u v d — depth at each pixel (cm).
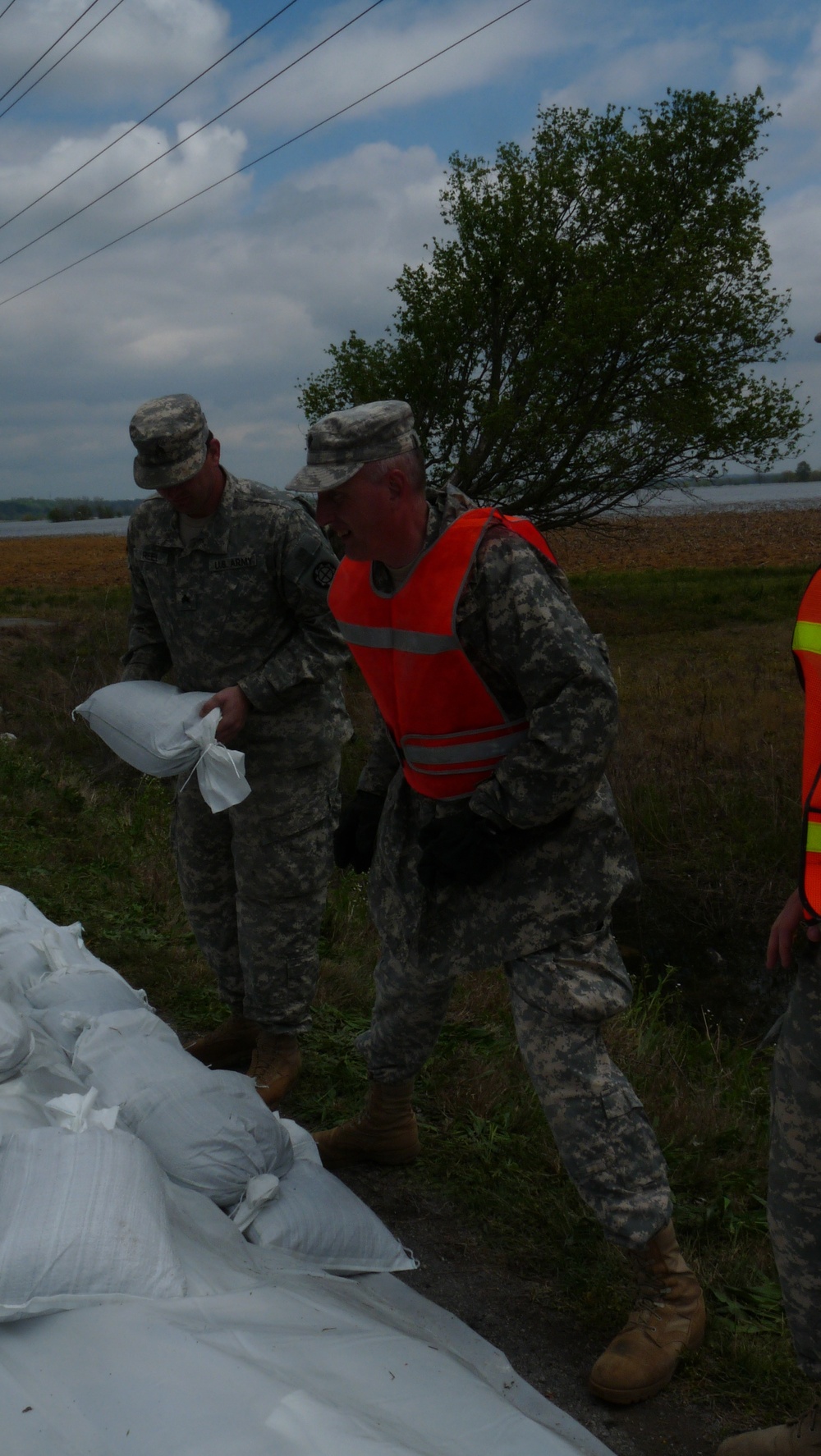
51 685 1147
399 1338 168
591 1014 215
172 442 272
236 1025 343
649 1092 346
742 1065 399
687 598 2064
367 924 495
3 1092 212
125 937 452
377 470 206
